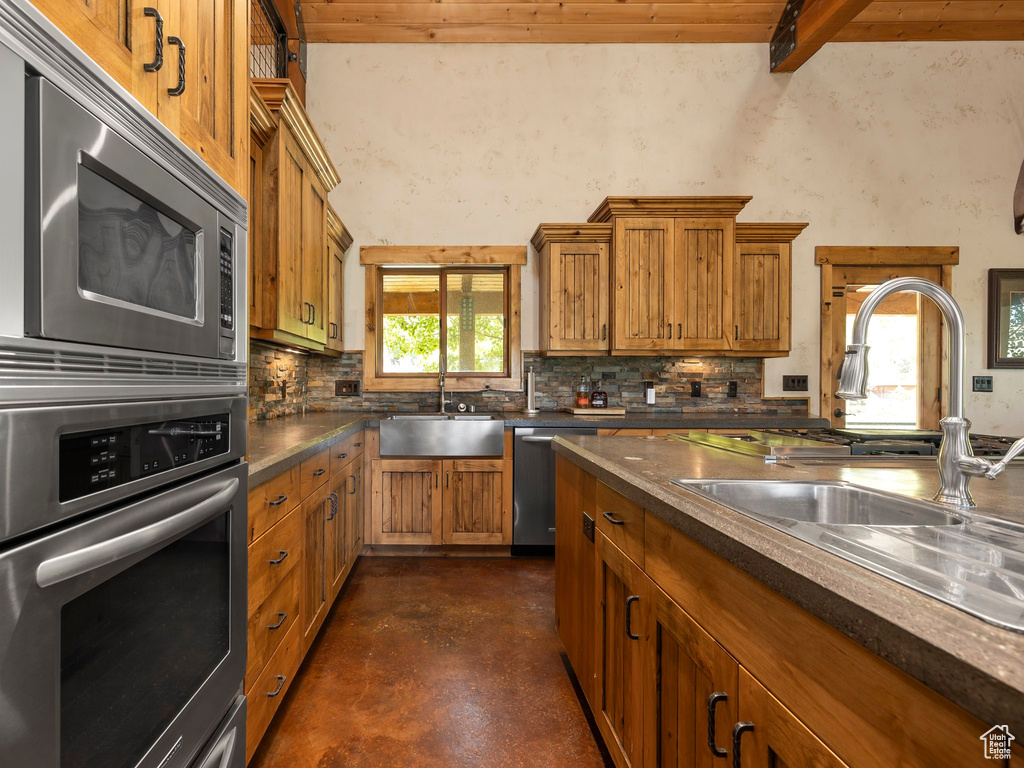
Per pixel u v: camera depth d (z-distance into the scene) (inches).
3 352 20.7
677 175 149.6
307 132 91.9
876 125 152.3
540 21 143.3
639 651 46.6
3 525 20.6
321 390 144.5
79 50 24.6
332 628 89.4
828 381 151.4
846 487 45.5
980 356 151.9
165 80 34.4
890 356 152.4
